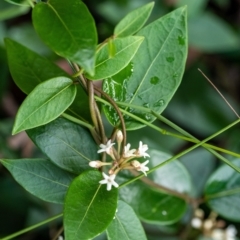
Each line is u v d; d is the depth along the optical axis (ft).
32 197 2.74
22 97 3.45
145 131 2.91
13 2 1.76
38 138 1.88
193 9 3.20
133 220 1.84
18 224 2.79
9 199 2.82
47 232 2.80
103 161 1.85
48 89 1.72
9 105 3.41
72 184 1.73
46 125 1.88
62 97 1.73
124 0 3.14
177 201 2.20
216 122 3.38
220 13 3.79
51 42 1.58
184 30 1.90
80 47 1.56
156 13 3.23
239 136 3.21
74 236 1.68
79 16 1.60
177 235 2.51
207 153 2.75
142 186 2.15
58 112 1.73
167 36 1.90
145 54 1.90
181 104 3.37
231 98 3.50
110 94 1.88
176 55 1.91
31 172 1.90
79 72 1.71
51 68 1.97
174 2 3.23
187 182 2.25
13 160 1.89
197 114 3.37
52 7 1.62
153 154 2.19
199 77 3.45
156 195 2.17
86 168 1.90
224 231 2.46
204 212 2.58
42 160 1.92
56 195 1.91
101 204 1.73
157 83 1.91
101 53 1.73
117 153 1.81
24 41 3.05
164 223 2.16
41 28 1.60
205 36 3.31
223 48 3.43
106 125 2.73
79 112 1.93
